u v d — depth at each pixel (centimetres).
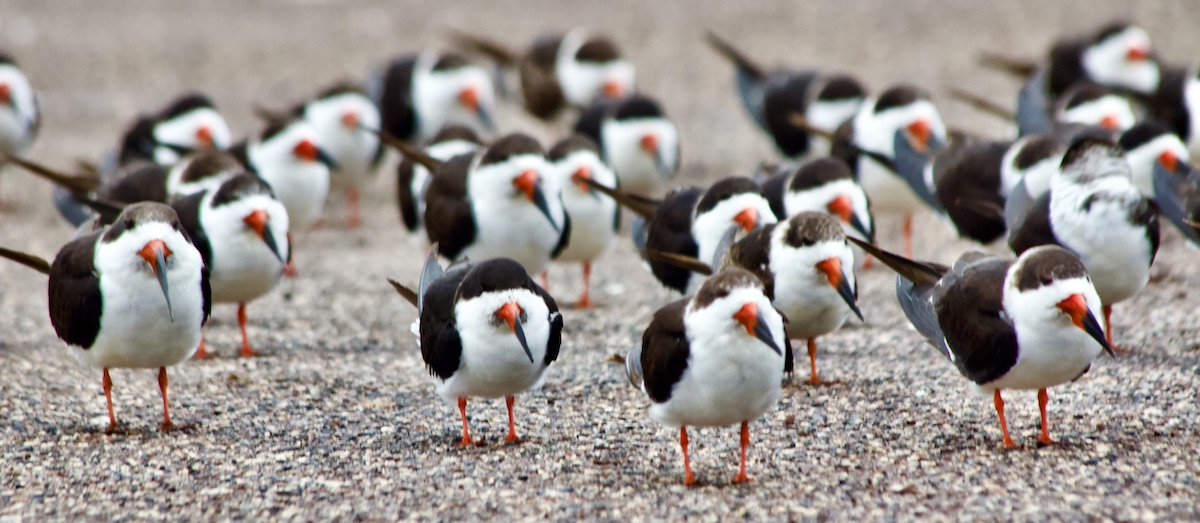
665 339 996
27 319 1609
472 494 1028
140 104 2966
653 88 3119
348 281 1822
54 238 2033
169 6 4006
